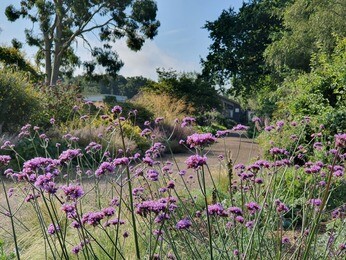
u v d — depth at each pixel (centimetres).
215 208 232
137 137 1265
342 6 1856
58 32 2967
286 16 2203
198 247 303
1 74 1136
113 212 223
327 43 1858
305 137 788
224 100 5622
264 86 3005
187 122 352
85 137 1101
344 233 352
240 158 1127
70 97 1426
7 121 1145
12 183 676
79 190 208
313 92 989
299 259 258
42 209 442
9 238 407
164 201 241
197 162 196
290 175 490
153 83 3105
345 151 427
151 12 3028
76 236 366
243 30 3222
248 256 249
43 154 981
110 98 2278
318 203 271
